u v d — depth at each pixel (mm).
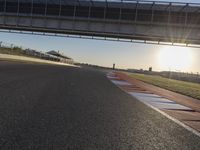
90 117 6906
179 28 49156
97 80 21531
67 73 26625
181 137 5840
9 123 5594
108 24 51688
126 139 5219
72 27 53219
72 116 6809
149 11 50188
